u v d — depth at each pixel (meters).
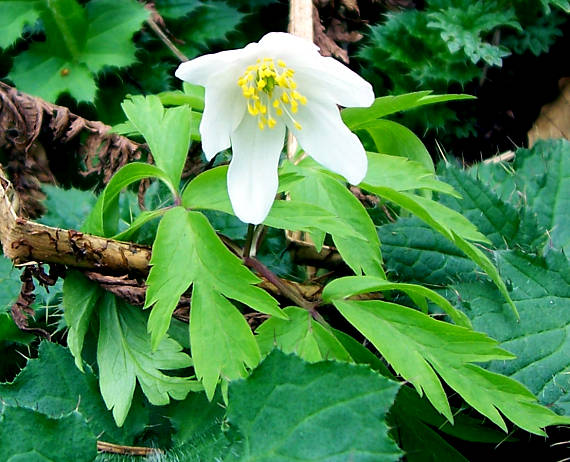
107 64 0.25
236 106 0.17
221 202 0.18
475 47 0.25
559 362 0.19
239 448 0.16
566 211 0.22
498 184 0.23
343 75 0.17
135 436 0.19
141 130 0.19
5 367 0.21
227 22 0.27
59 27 0.24
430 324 0.17
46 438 0.16
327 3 0.27
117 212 0.20
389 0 0.28
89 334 0.20
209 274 0.17
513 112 0.27
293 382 0.16
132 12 0.25
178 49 0.26
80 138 0.23
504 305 0.19
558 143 0.23
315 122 0.17
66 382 0.18
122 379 0.18
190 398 0.19
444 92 0.26
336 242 0.19
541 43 0.27
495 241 0.21
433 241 0.21
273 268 0.22
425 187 0.19
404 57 0.26
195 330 0.17
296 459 0.16
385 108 0.20
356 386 0.16
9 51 0.25
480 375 0.17
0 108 0.23
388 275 0.21
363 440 0.15
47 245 0.18
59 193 0.22
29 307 0.19
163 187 0.22
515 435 0.19
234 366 0.17
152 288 0.17
